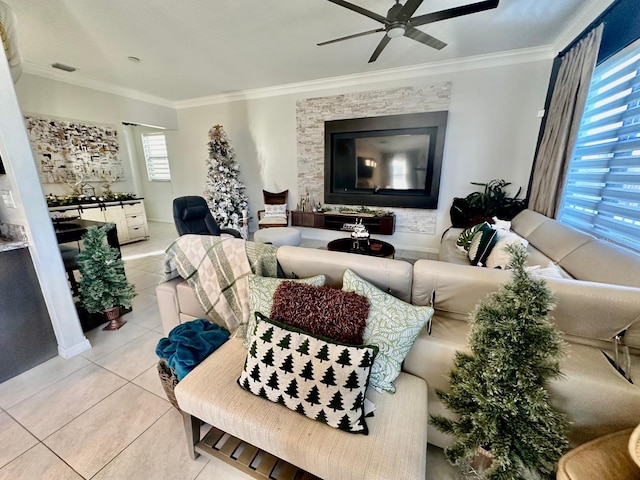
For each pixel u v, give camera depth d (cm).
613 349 96
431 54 327
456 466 118
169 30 266
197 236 177
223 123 519
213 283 164
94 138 440
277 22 252
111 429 137
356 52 319
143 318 241
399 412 97
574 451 78
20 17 241
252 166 520
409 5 173
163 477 116
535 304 82
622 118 214
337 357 96
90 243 208
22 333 173
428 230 420
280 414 97
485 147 365
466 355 97
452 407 98
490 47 310
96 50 308
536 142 341
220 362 122
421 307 107
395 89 388
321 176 470
